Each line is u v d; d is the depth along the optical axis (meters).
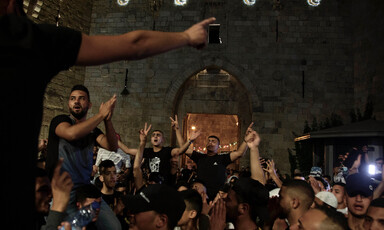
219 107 17.97
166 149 5.78
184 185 4.43
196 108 18.08
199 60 16.95
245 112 17.75
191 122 25.77
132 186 5.90
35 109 0.96
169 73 17.05
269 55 16.69
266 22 16.94
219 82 18.17
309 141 15.36
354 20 16.30
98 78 17.25
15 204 0.87
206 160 5.74
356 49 16.05
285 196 2.46
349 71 16.25
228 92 18.08
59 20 15.46
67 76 16.00
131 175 6.15
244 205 2.51
